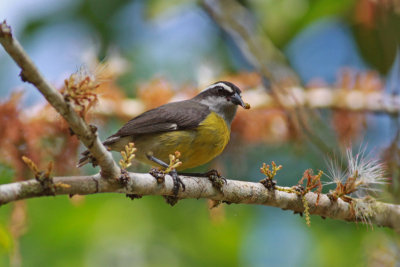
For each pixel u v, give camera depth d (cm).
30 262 1188
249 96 1320
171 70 1408
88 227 1240
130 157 711
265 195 870
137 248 1228
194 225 1326
